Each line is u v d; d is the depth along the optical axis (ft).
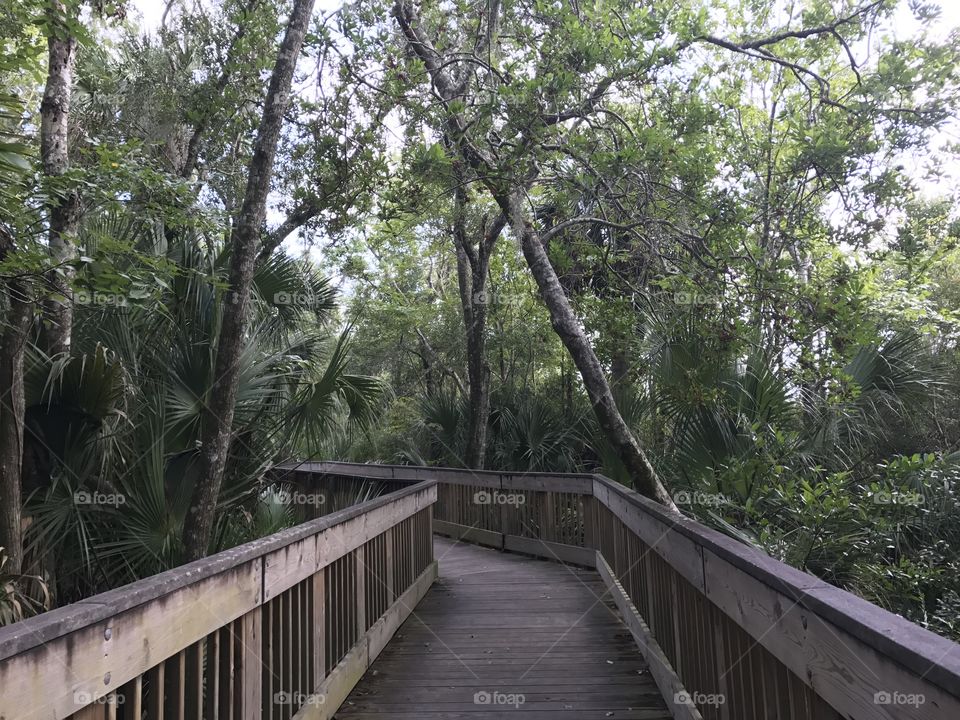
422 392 56.70
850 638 5.28
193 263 20.06
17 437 14.43
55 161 16.61
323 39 23.77
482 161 21.43
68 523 16.49
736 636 8.74
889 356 23.82
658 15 20.45
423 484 22.39
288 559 10.79
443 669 15.30
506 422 40.68
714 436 19.84
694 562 10.48
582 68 20.39
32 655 5.21
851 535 18.26
